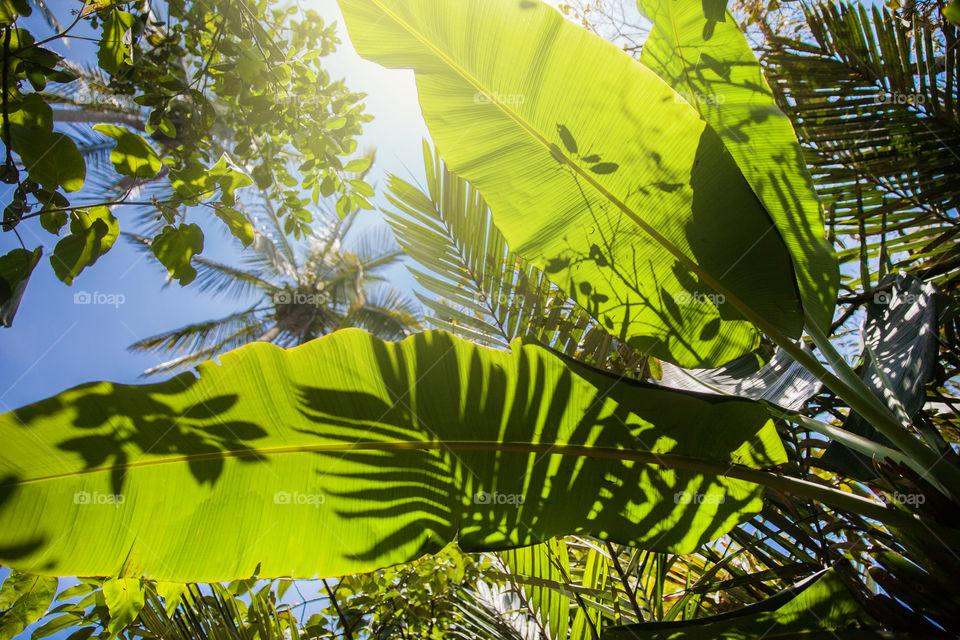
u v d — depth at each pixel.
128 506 1.00
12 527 0.93
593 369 1.12
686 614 1.58
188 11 2.01
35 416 0.94
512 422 1.19
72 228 1.43
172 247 1.71
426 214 2.08
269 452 1.10
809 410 1.80
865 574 1.30
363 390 1.13
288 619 2.40
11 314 1.18
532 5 1.17
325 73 2.46
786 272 1.20
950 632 0.93
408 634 2.64
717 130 1.38
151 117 1.90
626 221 1.30
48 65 1.43
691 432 1.18
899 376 1.39
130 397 1.00
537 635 1.84
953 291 2.09
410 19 1.19
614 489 1.22
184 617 1.73
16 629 1.73
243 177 1.80
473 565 2.51
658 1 1.38
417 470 1.18
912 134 2.14
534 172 1.29
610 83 1.19
